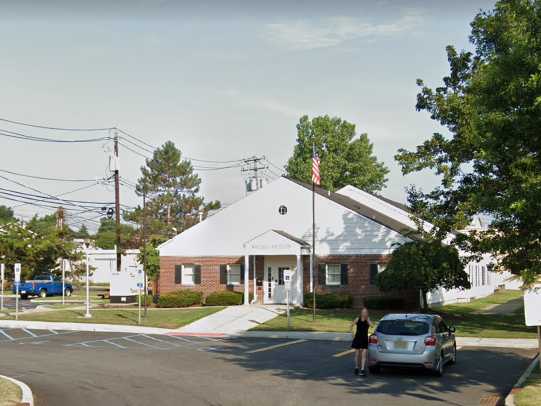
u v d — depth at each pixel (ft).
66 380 55.01
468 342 83.10
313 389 50.70
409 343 56.08
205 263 141.79
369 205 164.76
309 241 133.49
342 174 240.53
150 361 66.69
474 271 173.27
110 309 132.05
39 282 187.11
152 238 175.73
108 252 222.07
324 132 239.71
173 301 133.59
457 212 98.68
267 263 135.95
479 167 79.05
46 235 171.32
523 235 46.57
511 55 44.86
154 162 309.83
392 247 126.21
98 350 75.92
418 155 101.91
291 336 91.61
